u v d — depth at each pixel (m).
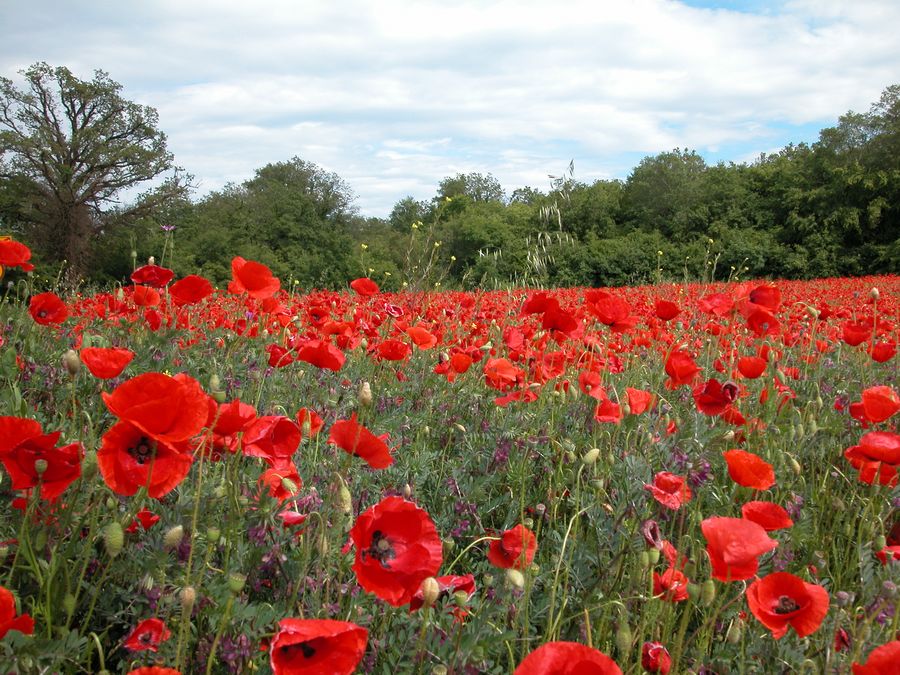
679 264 42.03
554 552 2.49
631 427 3.16
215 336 5.08
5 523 1.95
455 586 1.83
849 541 2.74
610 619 2.04
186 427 1.53
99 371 1.95
